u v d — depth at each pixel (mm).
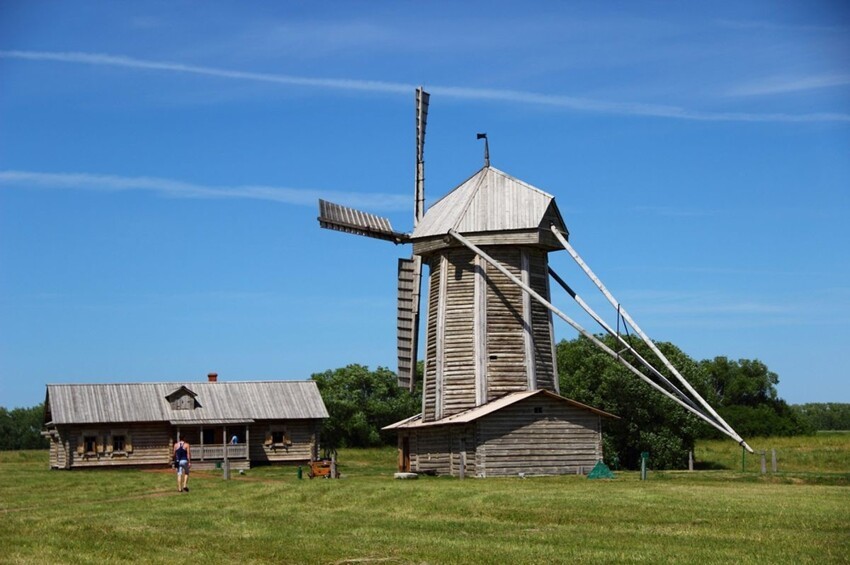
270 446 76500
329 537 27750
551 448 51469
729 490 38625
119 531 29391
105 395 74875
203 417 74625
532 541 26562
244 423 74312
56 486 47562
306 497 38219
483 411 51031
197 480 50250
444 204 57562
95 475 58750
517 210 54281
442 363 54500
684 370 71125
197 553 25109
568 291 56594
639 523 29703
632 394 68500
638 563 22969
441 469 53938
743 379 143250
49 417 78688
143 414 73875
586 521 30359
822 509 31891
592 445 52188
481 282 54219
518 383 53469
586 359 71750
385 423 119125
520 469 50875
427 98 63219
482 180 56656
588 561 23281
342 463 80500
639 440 68875
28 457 96812
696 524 29234
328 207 57875
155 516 32969
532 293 52812
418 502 35656
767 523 29156
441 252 55938
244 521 31547
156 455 73938
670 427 69688
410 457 57156
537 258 55281
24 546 26281
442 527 29672
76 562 23812
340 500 37031
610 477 47625
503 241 53938
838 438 89000
